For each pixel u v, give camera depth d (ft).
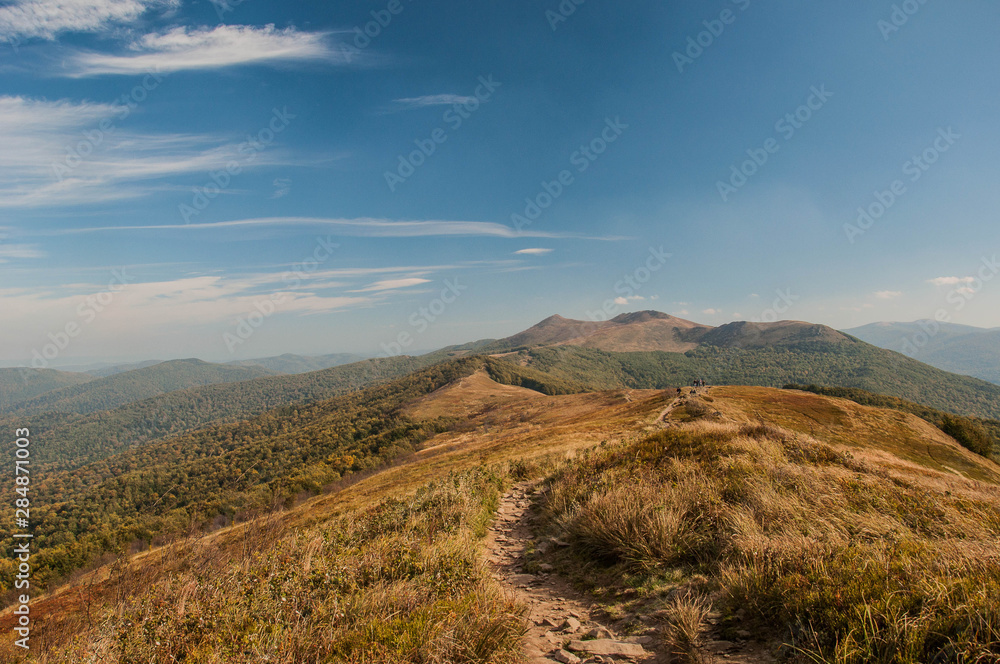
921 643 9.21
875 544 14.70
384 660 10.77
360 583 17.20
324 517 79.30
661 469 29.73
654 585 16.46
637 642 12.52
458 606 13.55
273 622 14.16
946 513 19.83
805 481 23.73
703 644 11.39
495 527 32.04
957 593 10.49
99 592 26.91
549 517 29.40
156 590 19.40
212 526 134.72
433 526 28.43
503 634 12.32
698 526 19.70
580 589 18.06
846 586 11.59
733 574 14.07
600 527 21.12
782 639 10.90
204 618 15.37
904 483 27.76
